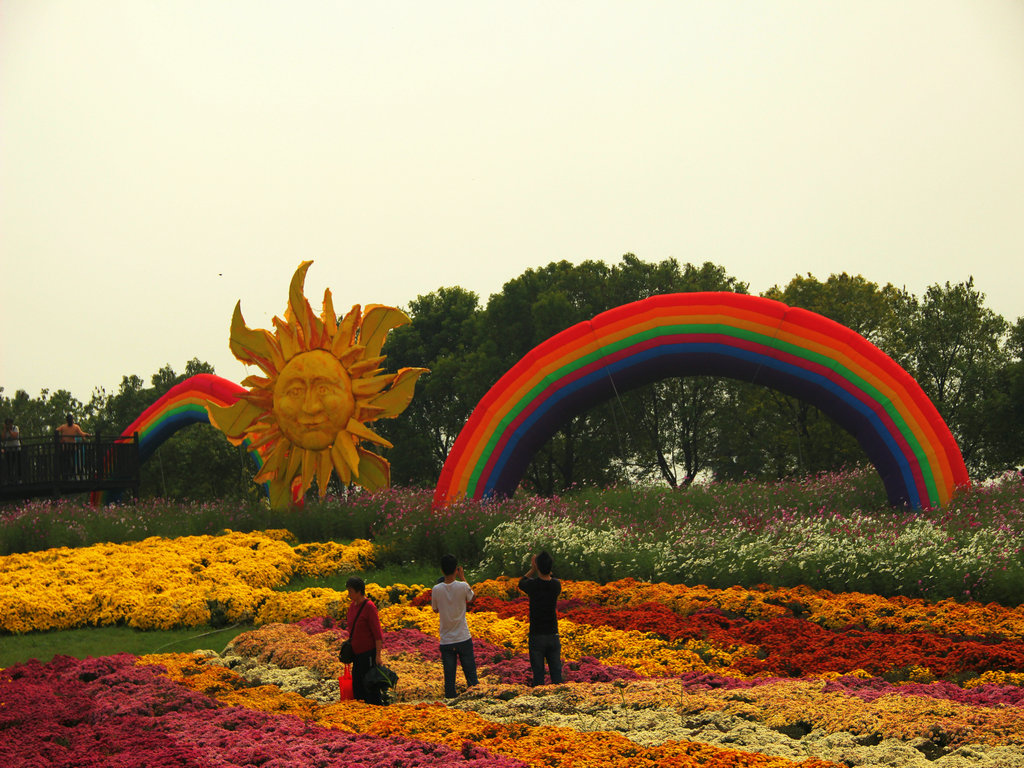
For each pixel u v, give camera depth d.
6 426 27.17
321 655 11.68
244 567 17.53
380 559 19.86
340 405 22.97
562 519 19.67
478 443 22.12
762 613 13.98
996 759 7.31
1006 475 21.55
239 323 23.58
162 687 10.28
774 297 40.44
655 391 40.78
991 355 38.16
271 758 7.71
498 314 41.28
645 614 13.73
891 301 39.28
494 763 7.39
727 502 21.77
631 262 41.88
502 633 12.95
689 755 7.62
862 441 21.08
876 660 10.95
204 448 54.91
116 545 20.52
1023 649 10.97
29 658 12.58
